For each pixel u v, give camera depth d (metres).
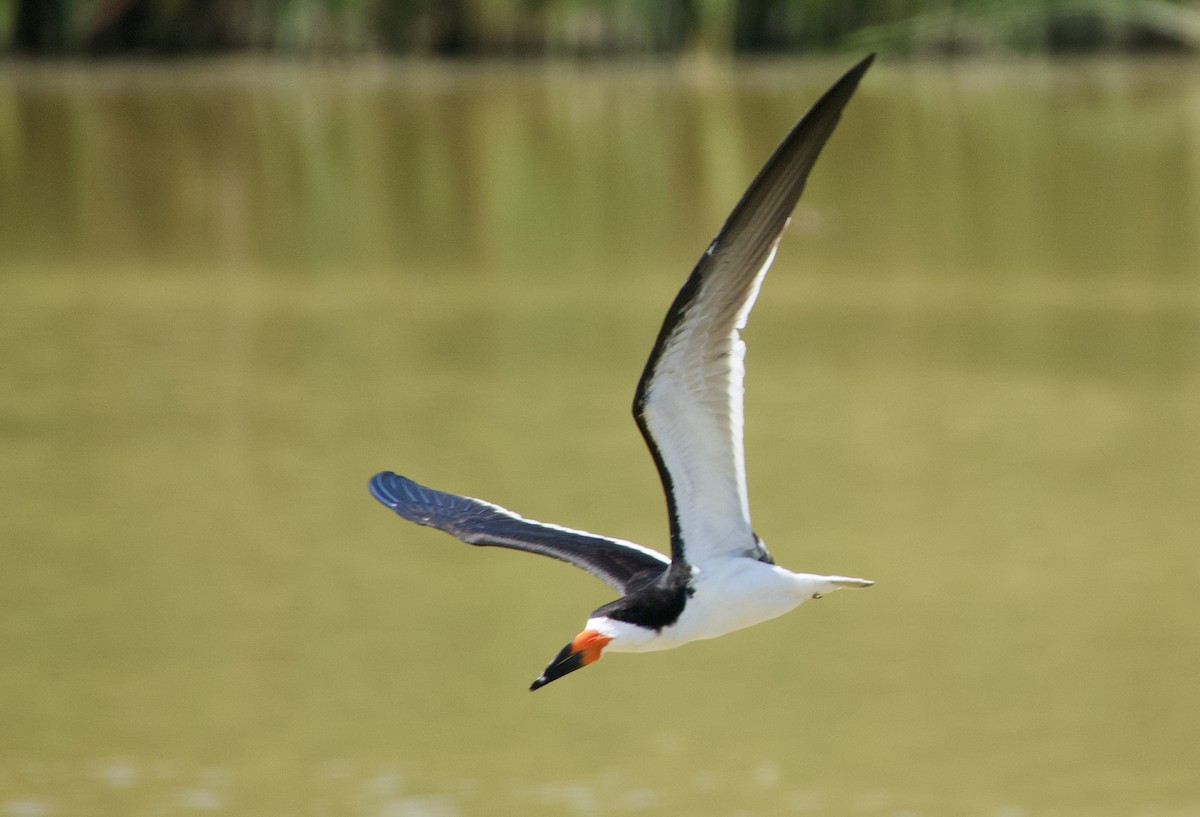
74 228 30.86
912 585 15.22
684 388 5.54
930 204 32.62
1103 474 17.95
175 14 54.47
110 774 12.03
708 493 5.69
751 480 17.97
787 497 17.45
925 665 13.72
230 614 14.54
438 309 25.12
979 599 14.88
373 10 54.34
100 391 21.08
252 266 28.09
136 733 12.59
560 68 51.69
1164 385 21.06
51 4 53.34
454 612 14.63
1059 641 14.05
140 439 19.25
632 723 12.86
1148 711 12.77
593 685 13.58
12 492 17.58
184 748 12.32
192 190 34.12
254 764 11.97
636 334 23.44
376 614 14.60
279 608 14.71
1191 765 12.05
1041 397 20.75
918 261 28.25
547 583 15.33
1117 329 23.81
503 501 16.91
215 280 27.12
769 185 5.25
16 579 15.31
